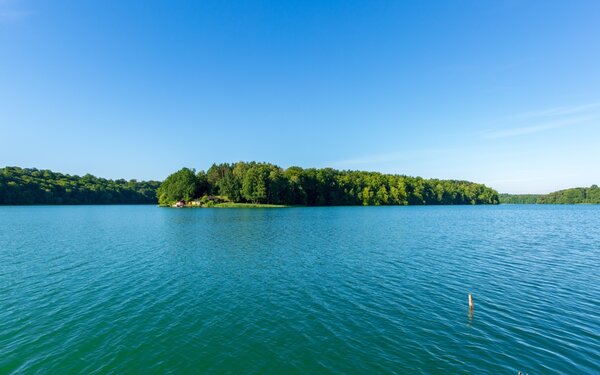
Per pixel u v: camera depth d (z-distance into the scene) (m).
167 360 13.92
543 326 16.73
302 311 19.09
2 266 30.47
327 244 42.53
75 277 26.64
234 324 17.41
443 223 72.75
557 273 27.19
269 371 13.02
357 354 14.18
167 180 184.50
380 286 23.73
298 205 168.62
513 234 52.72
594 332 15.98
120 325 17.41
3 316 18.62
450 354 14.06
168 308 19.80
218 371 13.09
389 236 50.25
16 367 13.38
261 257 34.19
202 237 49.72
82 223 74.38
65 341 15.63
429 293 22.11
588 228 62.25
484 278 25.66
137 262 32.06
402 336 15.79
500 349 14.43
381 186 190.62
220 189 167.75
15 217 94.06
